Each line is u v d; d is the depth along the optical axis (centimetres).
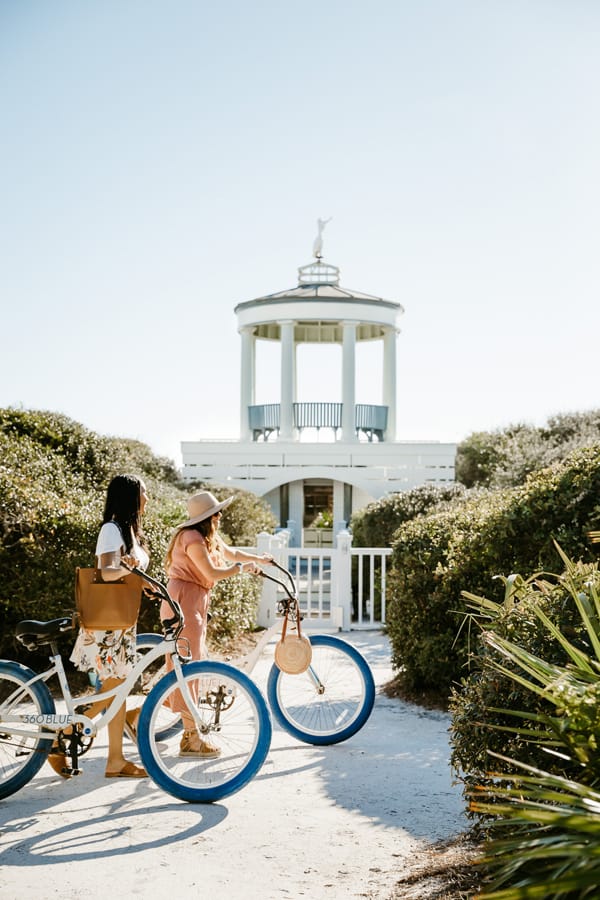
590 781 289
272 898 344
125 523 512
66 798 477
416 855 388
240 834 420
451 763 382
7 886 356
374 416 2575
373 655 1000
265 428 2577
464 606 721
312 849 399
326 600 1444
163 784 467
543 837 256
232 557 595
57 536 799
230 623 985
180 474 2431
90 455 1316
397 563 809
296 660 581
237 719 632
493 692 365
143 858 388
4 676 495
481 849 347
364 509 1667
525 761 339
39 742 485
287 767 543
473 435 2975
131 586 504
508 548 714
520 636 378
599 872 205
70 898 344
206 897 346
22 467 1021
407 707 728
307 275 2691
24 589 778
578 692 290
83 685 763
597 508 672
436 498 1502
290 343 2469
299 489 2509
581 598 350
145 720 472
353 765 548
